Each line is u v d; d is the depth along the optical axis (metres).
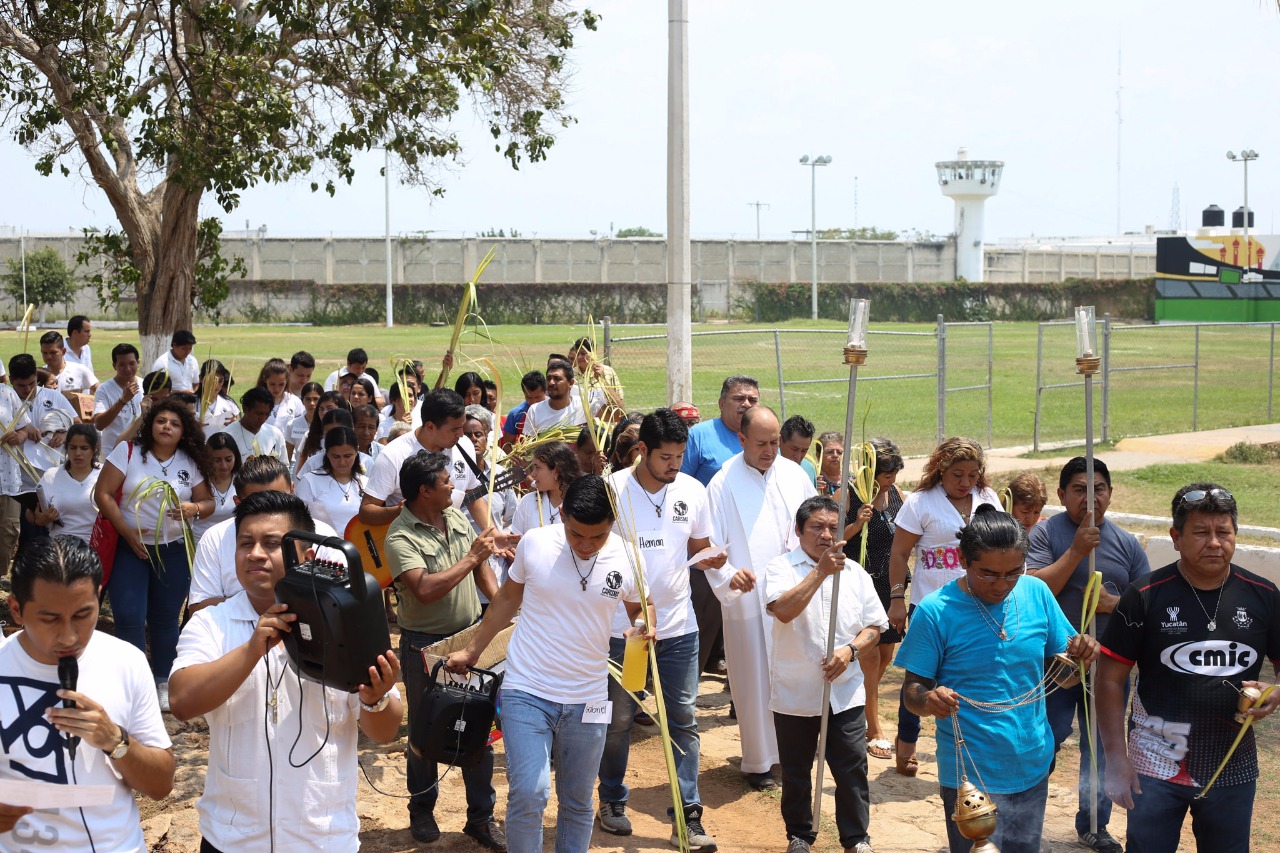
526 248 83.44
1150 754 4.75
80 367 13.98
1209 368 37.06
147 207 14.36
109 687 3.58
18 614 3.43
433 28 11.45
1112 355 41.94
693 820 6.09
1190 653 4.64
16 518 10.12
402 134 13.13
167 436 7.69
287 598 3.64
